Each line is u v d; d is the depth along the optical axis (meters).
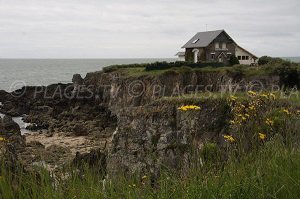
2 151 5.91
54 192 4.98
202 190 5.02
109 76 76.38
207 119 25.12
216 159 6.26
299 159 6.04
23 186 5.09
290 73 50.19
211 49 83.19
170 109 27.84
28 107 77.31
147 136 27.33
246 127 7.80
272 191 5.20
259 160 6.01
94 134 52.84
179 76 60.66
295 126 8.21
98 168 5.65
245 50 85.38
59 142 48.03
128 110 30.08
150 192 5.12
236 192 5.06
